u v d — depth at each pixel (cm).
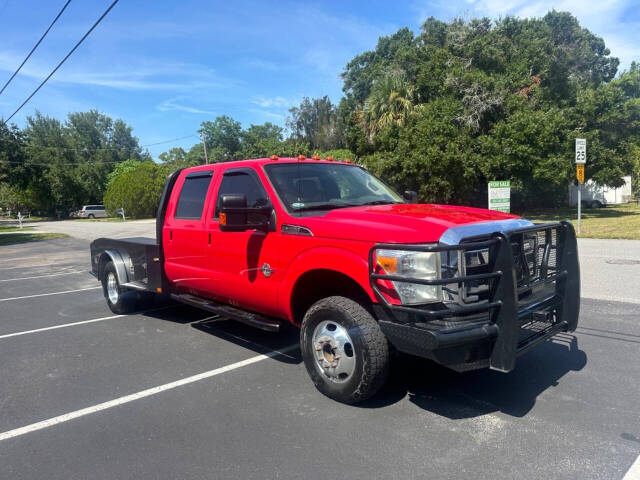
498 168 2177
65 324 686
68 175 6806
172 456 314
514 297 320
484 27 2591
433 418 354
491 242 326
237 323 659
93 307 801
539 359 466
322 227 387
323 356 391
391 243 337
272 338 579
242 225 424
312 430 342
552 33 2823
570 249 408
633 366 440
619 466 284
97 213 6088
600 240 1317
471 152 2198
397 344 335
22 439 345
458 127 2306
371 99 2605
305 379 441
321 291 438
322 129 5666
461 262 325
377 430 338
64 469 303
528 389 399
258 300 462
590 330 552
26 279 1185
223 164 526
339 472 288
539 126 2100
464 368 325
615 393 384
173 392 421
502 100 2241
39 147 6819
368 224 362
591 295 714
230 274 491
